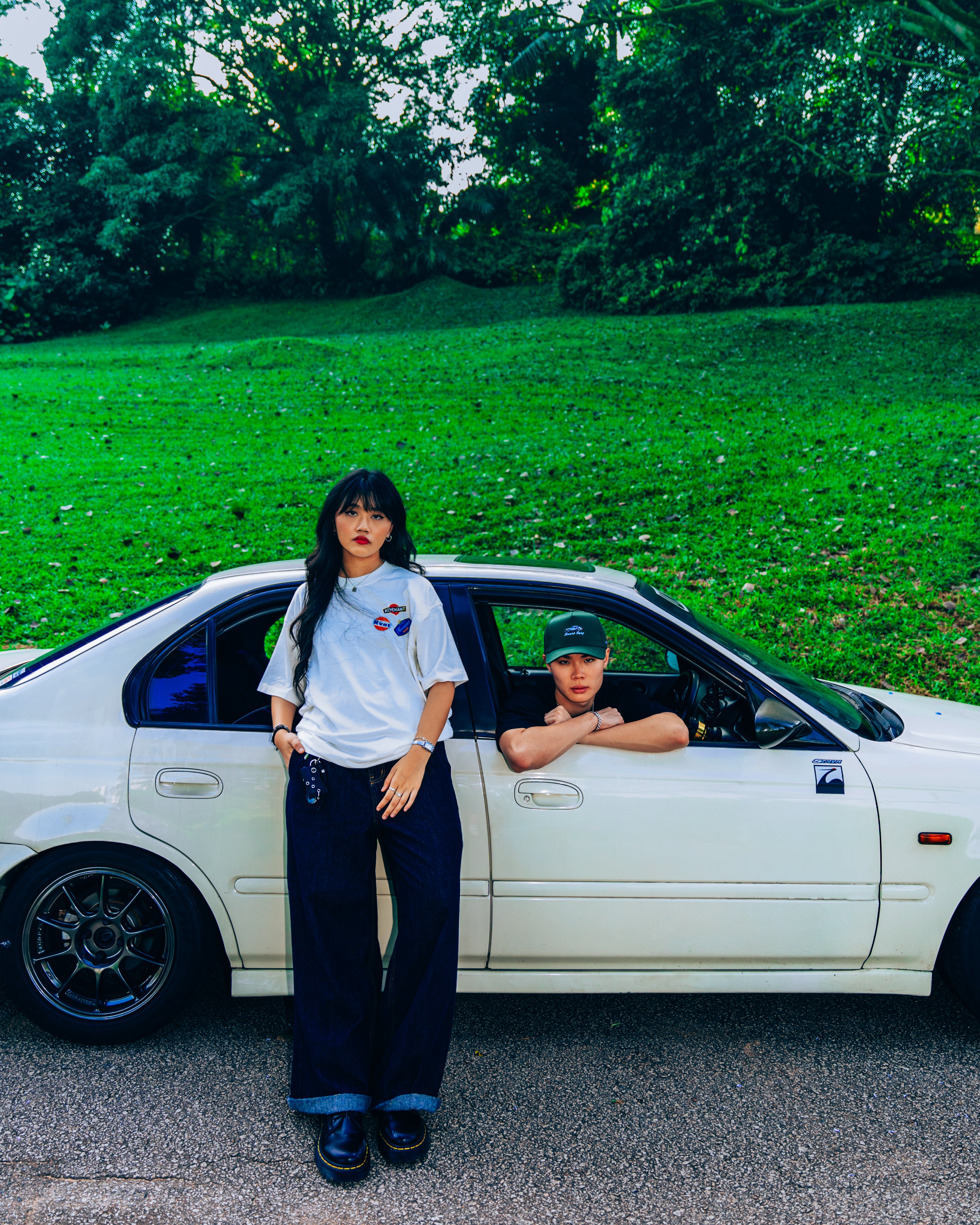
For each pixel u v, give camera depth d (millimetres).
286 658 2498
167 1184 2236
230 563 8320
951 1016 3059
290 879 2393
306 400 16812
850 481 10500
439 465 11969
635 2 21766
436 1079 2344
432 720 2344
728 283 26344
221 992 3123
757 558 8352
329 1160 2250
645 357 20125
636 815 2693
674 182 26312
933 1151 2391
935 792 2762
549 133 37031
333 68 35750
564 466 11688
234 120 33250
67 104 34969
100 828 2654
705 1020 3016
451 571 2924
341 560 2436
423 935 2312
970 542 8391
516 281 35250
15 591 7543
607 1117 2514
